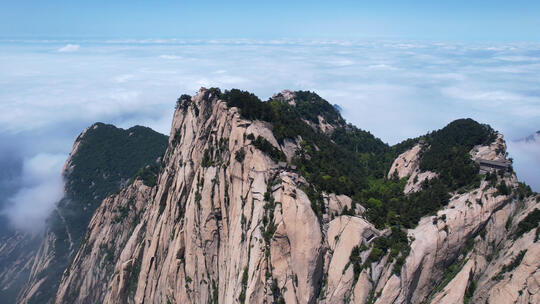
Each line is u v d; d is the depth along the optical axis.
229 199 94.50
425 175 106.38
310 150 107.06
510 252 71.94
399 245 74.50
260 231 79.56
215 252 94.56
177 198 111.00
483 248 75.62
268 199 82.44
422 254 72.88
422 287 72.75
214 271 93.62
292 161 95.56
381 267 72.94
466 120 121.81
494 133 111.62
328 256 76.38
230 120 103.62
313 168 97.88
